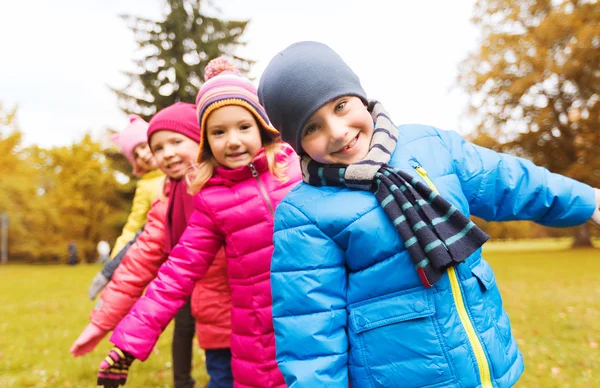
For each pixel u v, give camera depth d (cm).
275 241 161
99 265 2408
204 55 1917
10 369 406
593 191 168
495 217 172
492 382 143
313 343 145
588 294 677
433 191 142
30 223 3084
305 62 146
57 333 551
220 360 260
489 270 160
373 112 165
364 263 148
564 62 1967
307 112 145
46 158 3316
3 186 3073
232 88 212
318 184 157
